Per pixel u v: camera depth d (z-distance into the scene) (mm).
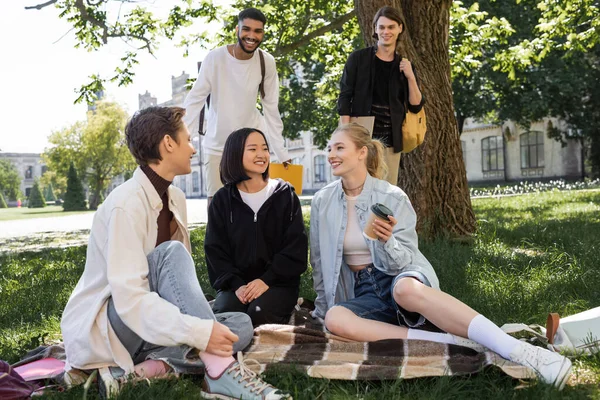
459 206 7516
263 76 5480
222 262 3707
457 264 5613
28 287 6145
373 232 3105
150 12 13227
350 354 2904
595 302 4137
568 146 34281
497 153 38156
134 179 2797
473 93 26062
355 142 3428
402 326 3061
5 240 15922
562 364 2541
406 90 5359
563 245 6637
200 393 2615
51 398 2545
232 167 3707
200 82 5379
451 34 13047
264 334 3094
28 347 3572
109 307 2643
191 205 34156
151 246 2793
